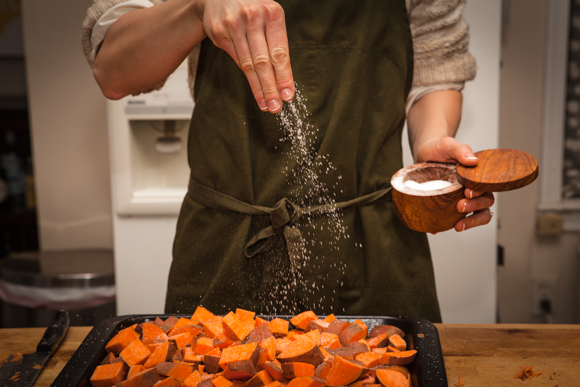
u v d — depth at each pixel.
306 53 0.85
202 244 0.88
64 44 1.97
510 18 1.86
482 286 1.57
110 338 0.71
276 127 0.85
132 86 0.87
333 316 0.76
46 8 1.95
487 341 0.76
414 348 0.68
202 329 0.73
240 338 0.69
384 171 0.90
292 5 0.84
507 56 1.89
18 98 2.13
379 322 0.75
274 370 0.63
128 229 1.57
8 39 2.03
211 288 0.85
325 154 0.84
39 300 1.56
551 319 2.04
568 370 0.69
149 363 0.66
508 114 1.92
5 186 2.10
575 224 1.98
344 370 0.63
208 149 0.87
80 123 2.03
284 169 0.85
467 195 0.71
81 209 2.08
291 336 0.70
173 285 0.90
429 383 0.61
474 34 1.45
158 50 0.79
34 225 2.14
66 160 2.05
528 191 1.98
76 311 1.58
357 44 0.85
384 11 0.87
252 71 0.65
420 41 0.95
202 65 0.88
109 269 1.67
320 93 0.85
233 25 0.64
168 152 1.59
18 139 2.13
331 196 0.86
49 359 0.73
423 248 0.92
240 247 0.84
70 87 2.00
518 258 2.03
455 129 0.96
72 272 1.62
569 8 1.85
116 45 0.82
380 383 0.63
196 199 0.89
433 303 0.92
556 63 1.87
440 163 0.82
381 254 0.87
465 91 1.48
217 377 0.63
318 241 0.84
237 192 0.85
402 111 0.90
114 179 1.53
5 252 2.15
